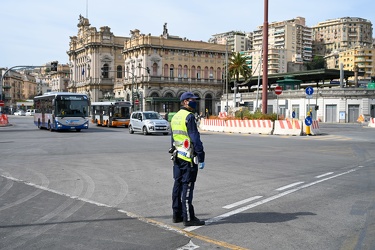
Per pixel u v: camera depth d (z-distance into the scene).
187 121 6.05
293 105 63.50
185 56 85.81
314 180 9.98
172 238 5.52
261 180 9.99
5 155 15.65
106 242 5.38
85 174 11.00
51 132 32.84
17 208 7.24
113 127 44.66
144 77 81.81
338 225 6.09
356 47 153.25
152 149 18.02
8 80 162.75
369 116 57.03
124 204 7.55
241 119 33.00
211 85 89.25
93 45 97.62
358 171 11.47
